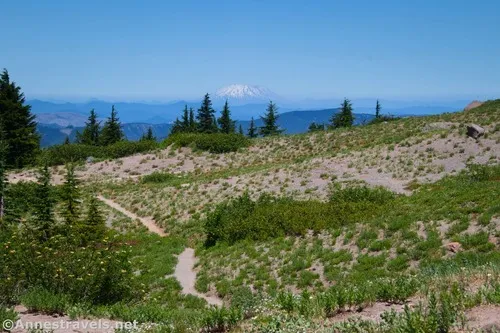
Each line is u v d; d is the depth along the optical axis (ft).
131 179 181.37
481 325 22.15
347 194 106.32
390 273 61.21
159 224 123.24
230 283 72.43
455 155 125.29
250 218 98.89
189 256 95.40
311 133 204.23
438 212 74.64
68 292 40.93
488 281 32.42
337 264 69.31
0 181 118.83
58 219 122.01
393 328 23.31
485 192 79.00
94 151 228.84
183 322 32.19
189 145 215.92
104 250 47.21
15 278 40.24
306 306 30.94
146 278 79.00
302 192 121.70
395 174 121.60
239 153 198.29
